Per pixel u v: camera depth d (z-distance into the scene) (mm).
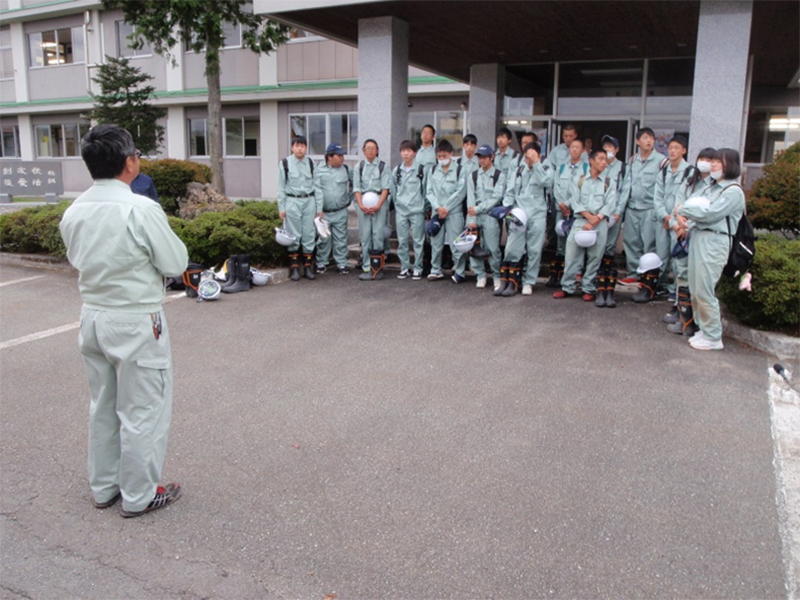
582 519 3264
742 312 5949
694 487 3547
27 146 24656
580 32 10469
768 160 14945
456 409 4535
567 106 13523
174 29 18609
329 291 7895
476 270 8039
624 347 5777
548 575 2867
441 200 8094
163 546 3092
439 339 6035
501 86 13766
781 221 7727
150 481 3301
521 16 9438
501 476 3666
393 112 9422
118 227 3051
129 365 3145
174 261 3223
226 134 20891
